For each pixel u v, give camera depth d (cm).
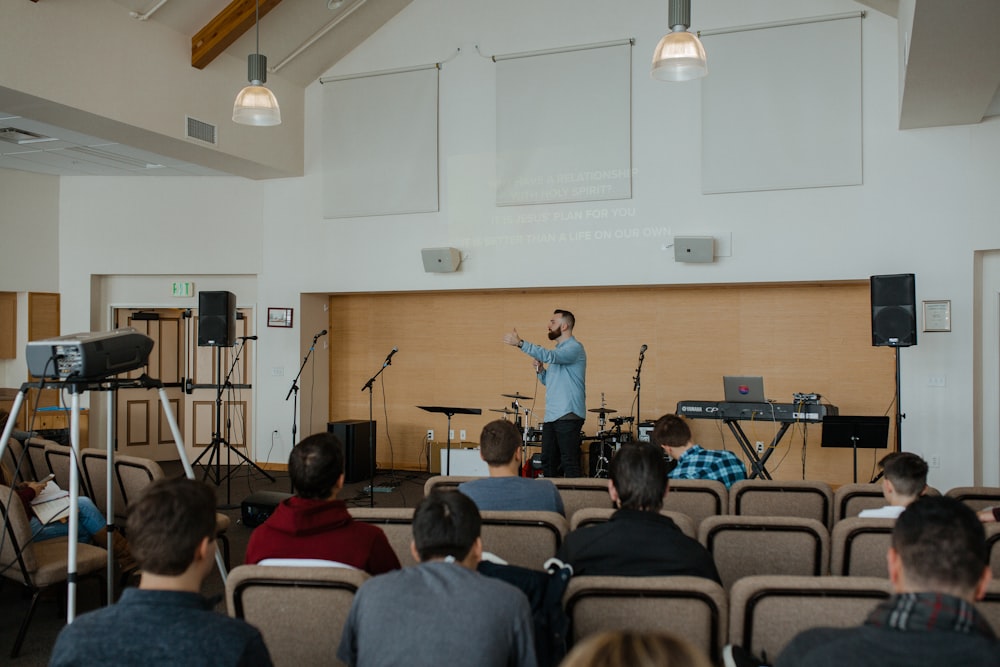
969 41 437
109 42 604
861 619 179
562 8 744
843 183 655
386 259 809
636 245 717
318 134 836
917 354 641
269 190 853
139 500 150
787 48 671
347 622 170
